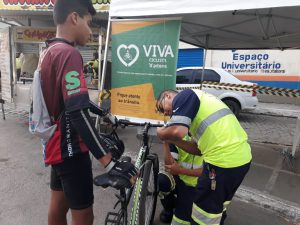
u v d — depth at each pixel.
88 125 1.68
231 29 6.22
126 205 2.60
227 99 10.15
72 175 1.96
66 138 1.89
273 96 13.74
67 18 1.89
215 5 3.86
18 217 3.59
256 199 4.20
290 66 13.25
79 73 1.74
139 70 4.56
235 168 2.44
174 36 4.32
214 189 2.46
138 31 4.50
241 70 14.02
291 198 4.24
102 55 7.55
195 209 2.59
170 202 3.47
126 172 1.75
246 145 2.57
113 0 4.54
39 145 6.48
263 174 5.15
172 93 2.92
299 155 6.26
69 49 1.78
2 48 8.43
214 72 10.30
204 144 2.53
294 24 5.58
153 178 3.17
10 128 7.93
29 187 4.41
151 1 4.26
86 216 2.06
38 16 8.85
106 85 7.08
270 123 10.13
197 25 5.98
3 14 8.77
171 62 4.38
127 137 7.36
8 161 5.50
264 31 5.88
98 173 4.94
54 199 2.28
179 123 2.41
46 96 1.86
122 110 4.75
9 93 8.42
